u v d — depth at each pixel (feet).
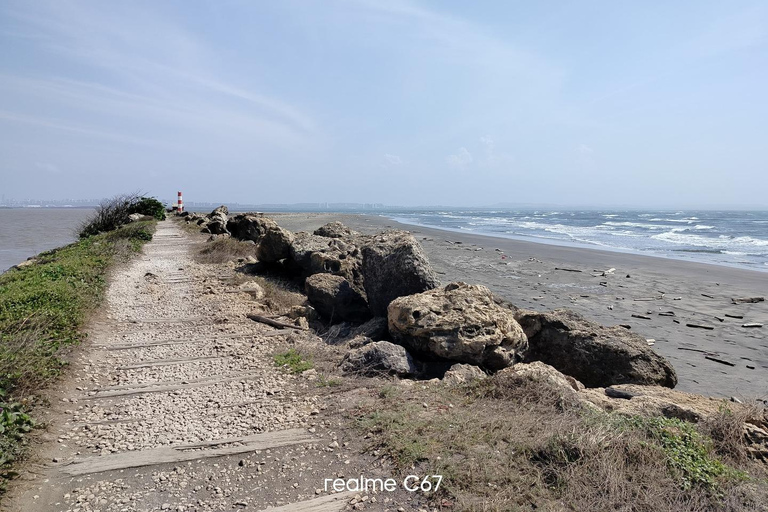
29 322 24.18
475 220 248.52
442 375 22.17
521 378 18.21
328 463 14.14
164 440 15.81
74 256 48.03
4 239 111.04
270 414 17.61
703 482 12.21
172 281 42.60
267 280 45.37
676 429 14.64
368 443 14.98
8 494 12.71
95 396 19.40
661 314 40.19
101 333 27.53
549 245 96.02
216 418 17.40
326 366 22.49
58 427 16.75
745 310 41.73
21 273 37.86
